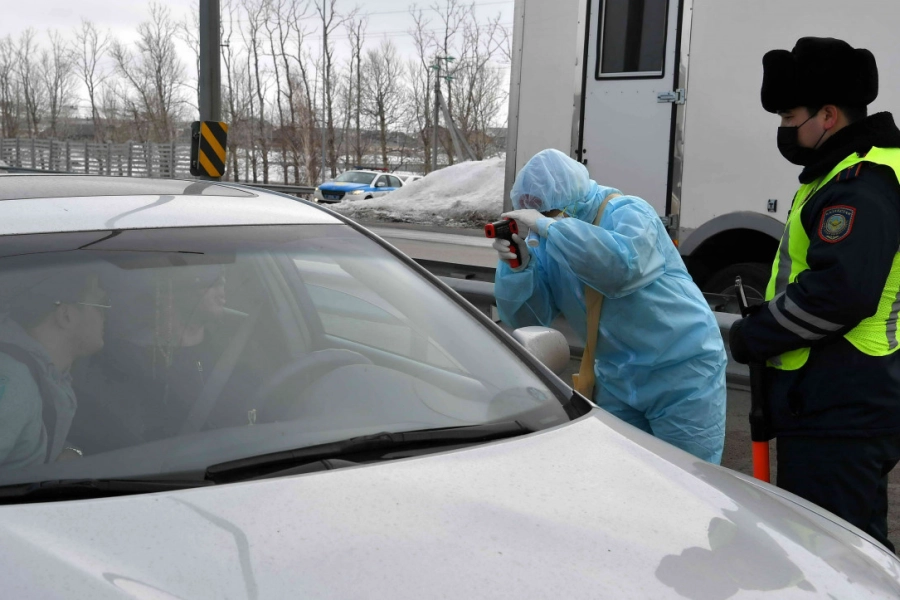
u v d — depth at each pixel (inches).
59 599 58.9
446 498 73.4
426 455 81.5
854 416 111.8
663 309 130.1
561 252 124.9
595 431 89.0
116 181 111.2
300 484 73.4
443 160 2145.7
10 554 62.6
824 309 107.7
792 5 235.9
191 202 106.5
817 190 112.8
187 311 90.6
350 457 81.1
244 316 93.5
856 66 110.6
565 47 274.1
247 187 121.3
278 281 98.3
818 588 69.2
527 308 142.0
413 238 692.1
